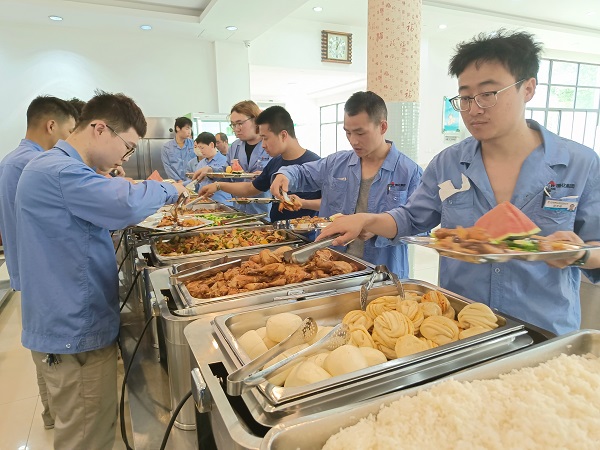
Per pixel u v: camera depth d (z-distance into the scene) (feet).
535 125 3.64
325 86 35.19
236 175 9.69
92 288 4.55
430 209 4.41
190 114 19.08
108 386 4.93
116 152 4.80
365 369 2.38
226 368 2.58
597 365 2.47
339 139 42.50
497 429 1.99
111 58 19.24
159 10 17.65
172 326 3.38
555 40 26.99
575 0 20.90
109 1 16.72
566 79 32.12
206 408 2.34
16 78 17.67
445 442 1.91
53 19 16.99
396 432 1.93
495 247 2.65
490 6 21.62
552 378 2.30
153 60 20.04
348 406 2.04
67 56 18.43
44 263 4.31
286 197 6.41
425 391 2.16
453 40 27.27
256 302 3.77
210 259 5.48
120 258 9.87
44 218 4.24
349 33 26.11
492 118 3.33
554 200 3.42
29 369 8.79
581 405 2.08
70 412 4.75
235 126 11.43
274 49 24.49
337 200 6.71
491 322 2.97
